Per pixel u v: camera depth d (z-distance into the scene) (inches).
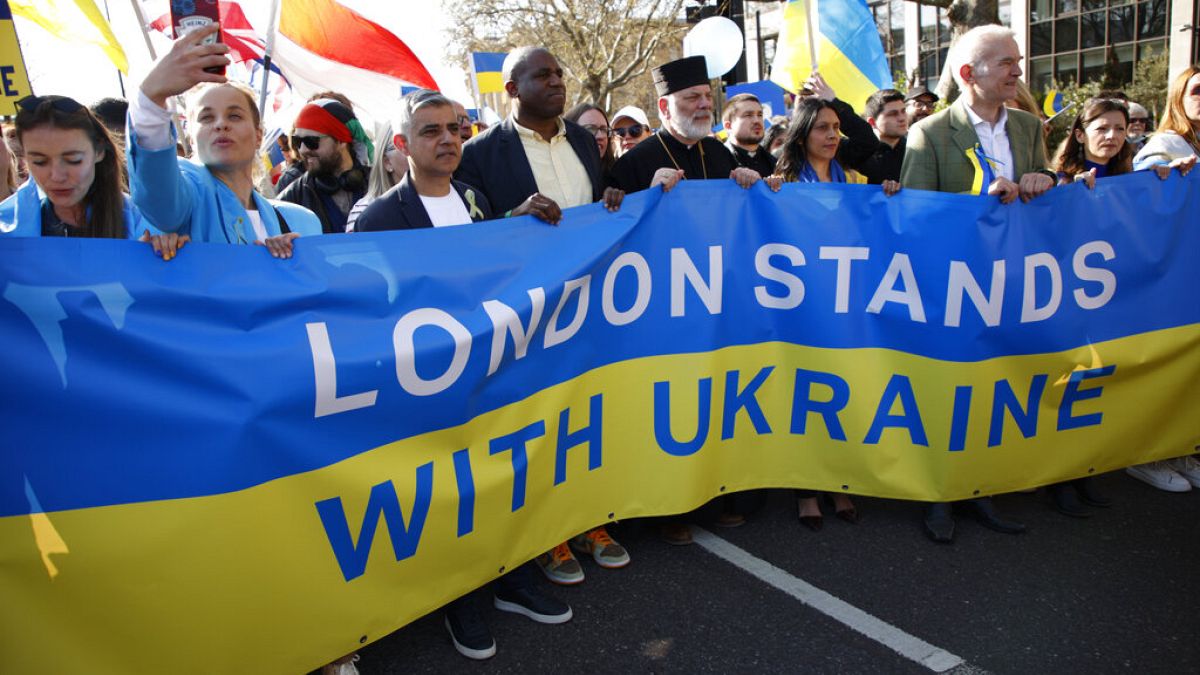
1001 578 125.4
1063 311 139.2
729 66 210.2
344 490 96.7
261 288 93.7
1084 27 906.7
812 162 158.9
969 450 136.9
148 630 85.7
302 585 94.1
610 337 124.1
